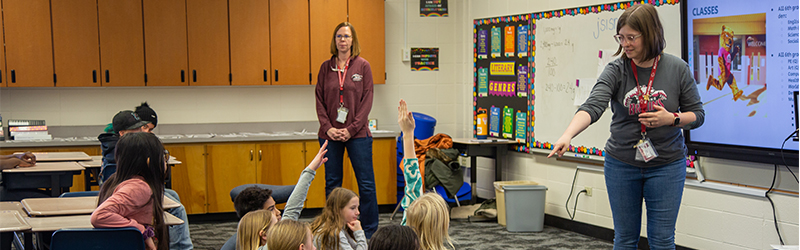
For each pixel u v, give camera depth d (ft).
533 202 17.74
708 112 13.87
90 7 19.08
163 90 20.75
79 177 18.65
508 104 19.89
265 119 21.70
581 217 17.58
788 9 12.07
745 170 13.52
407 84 22.54
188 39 19.90
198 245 16.42
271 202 11.51
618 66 9.70
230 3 20.13
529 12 18.98
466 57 22.09
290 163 20.11
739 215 13.69
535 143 18.94
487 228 18.22
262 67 20.49
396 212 20.97
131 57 19.48
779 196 12.80
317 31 20.86
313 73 20.93
